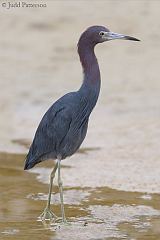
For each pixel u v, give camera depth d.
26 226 11.07
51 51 23.27
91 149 15.76
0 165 14.70
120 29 24.19
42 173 14.20
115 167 14.37
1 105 19.11
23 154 15.59
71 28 24.92
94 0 26.91
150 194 12.73
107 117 18.08
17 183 13.46
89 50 11.72
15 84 20.55
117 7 26.12
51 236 10.62
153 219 11.41
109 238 10.52
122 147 15.76
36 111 18.78
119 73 21.41
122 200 12.39
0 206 12.06
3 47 23.56
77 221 11.35
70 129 11.48
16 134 17.16
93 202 12.31
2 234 10.67
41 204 12.22
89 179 13.64
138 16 25.22
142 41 23.62
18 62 22.31
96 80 11.70
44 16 25.73
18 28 25.06
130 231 10.84
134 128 17.05
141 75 21.16
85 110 11.66
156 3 26.36
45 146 11.62
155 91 19.81
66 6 26.58
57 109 11.53
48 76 21.23
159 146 15.62
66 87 20.38
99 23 24.81
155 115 17.95
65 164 14.75
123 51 23.23
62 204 11.35
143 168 14.21
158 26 24.42
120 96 19.52
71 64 22.27
